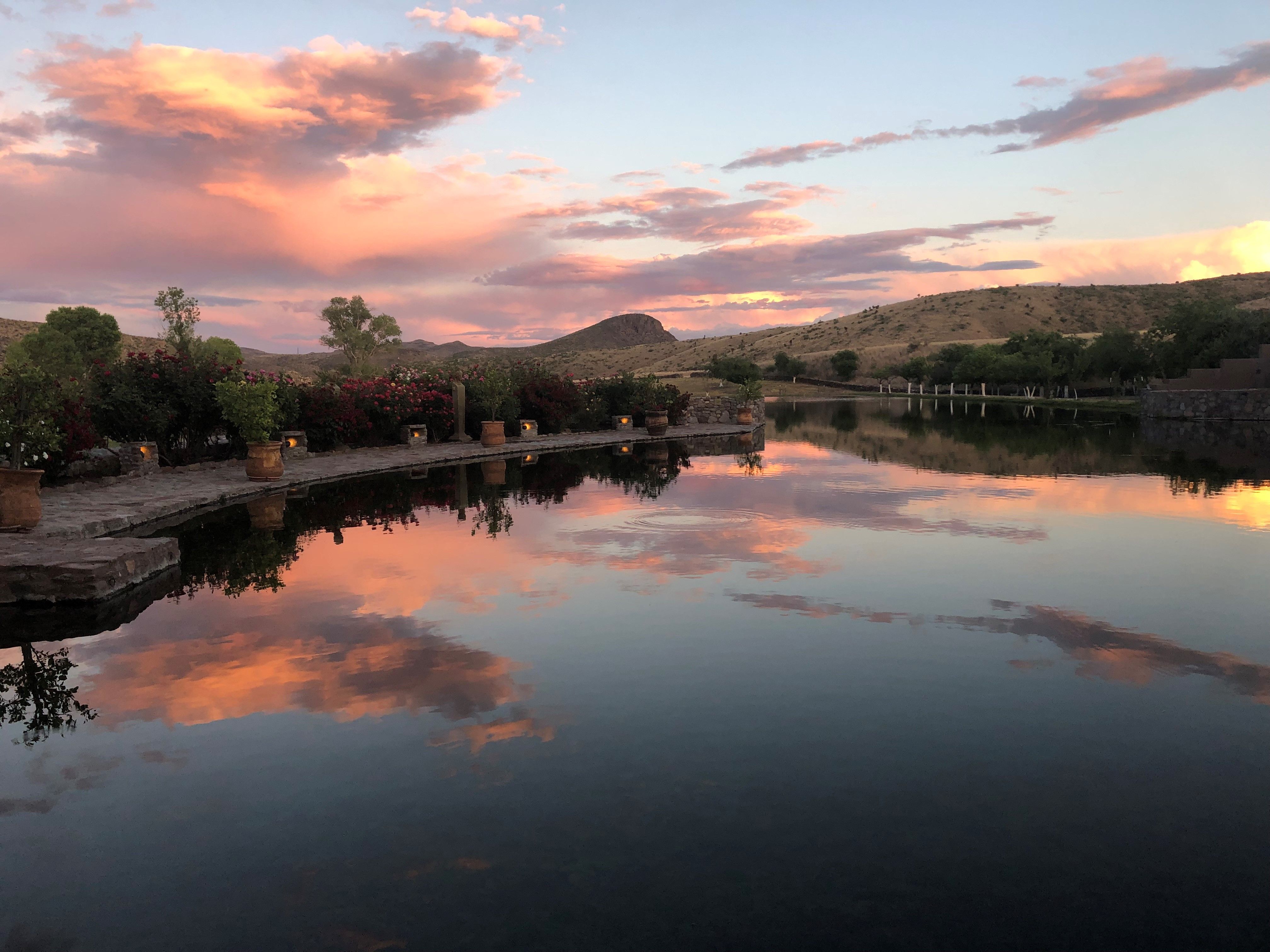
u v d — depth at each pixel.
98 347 57.34
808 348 139.75
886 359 113.00
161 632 5.86
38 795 3.46
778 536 9.36
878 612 6.10
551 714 4.23
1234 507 11.16
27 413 9.35
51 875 2.88
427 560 8.22
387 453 21.27
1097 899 2.66
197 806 3.34
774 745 3.83
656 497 12.84
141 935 2.54
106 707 4.45
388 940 2.48
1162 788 3.39
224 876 2.85
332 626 5.92
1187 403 37.00
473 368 28.22
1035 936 2.47
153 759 3.79
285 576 7.57
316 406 20.78
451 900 2.68
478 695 4.51
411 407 23.78
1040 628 5.69
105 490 13.28
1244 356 44.84
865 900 2.66
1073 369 64.31
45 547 7.70
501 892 2.72
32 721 4.28
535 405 28.27
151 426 16.50
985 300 146.25
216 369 18.14
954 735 3.92
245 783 3.53
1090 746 3.80
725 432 28.84
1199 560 7.87
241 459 18.58
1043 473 15.48
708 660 5.05
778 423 36.44
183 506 11.54
